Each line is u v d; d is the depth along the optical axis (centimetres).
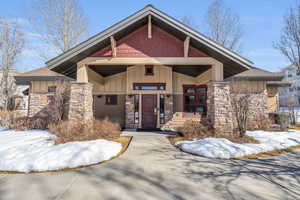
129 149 579
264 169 414
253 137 736
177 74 1149
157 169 407
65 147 518
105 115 1130
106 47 739
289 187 326
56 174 378
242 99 737
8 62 1644
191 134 722
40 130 945
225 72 891
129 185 328
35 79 1239
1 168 399
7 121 1119
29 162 418
